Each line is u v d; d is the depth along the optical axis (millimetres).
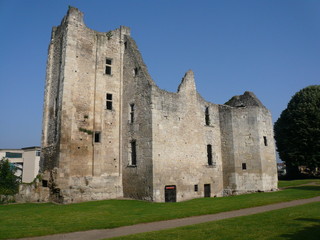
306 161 39875
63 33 24000
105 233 11094
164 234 10227
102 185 22609
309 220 11805
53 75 24891
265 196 21531
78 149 21938
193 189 24109
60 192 20359
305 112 40969
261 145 26625
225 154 27641
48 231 11375
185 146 24203
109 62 25438
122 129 24719
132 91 24312
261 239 9188
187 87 25609
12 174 27312
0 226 12367
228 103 30328
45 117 24516
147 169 21594
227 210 15820
